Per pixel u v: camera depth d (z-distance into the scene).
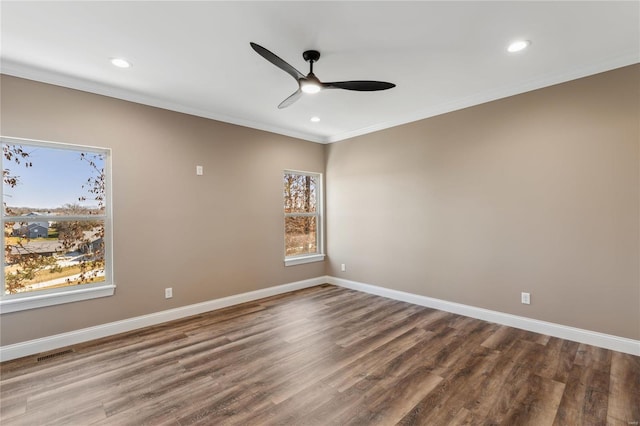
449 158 3.80
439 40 2.34
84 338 3.00
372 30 2.20
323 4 1.91
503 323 3.37
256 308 4.03
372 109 3.90
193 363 2.57
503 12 2.01
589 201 2.82
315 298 4.49
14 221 2.76
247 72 2.84
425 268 4.07
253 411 1.96
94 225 3.17
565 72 2.89
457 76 2.98
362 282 4.87
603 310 2.76
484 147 3.49
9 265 2.74
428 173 4.02
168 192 3.59
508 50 2.50
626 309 2.65
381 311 3.89
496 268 3.43
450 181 3.80
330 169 5.34
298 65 2.72
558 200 2.99
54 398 2.10
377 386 2.22
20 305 2.68
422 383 2.26
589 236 2.83
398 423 1.84
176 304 3.64
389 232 4.48
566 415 1.89
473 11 2.00
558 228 3.00
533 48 2.47
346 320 3.57
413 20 2.09
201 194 3.87
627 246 2.64
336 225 5.26
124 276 3.26
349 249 5.05
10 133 2.67
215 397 2.11
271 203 4.64
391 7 1.94
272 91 3.29
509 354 2.68
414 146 4.16
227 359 2.64
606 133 2.72
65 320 2.91
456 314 3.75
